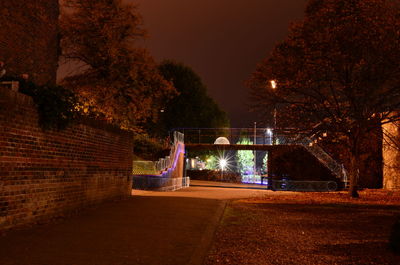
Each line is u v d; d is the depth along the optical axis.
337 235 9.02
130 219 10.42
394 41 16.88
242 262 6.44
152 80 24.59
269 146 30.14
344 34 17.27
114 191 15.20
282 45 19.53
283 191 27.42
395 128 25.28
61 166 10.45
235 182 45.44
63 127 10.27
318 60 17.48
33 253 6.27
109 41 21.78
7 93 7.76
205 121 49.34
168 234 8.51
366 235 9.02
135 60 23.33
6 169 7.90
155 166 25.69
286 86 19.39
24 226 8.52
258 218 12.09
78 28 21.56
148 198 16.98
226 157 57.28
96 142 13.16
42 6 16.70
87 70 22.64
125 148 16.67
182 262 6.15
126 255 6.45
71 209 11.16
